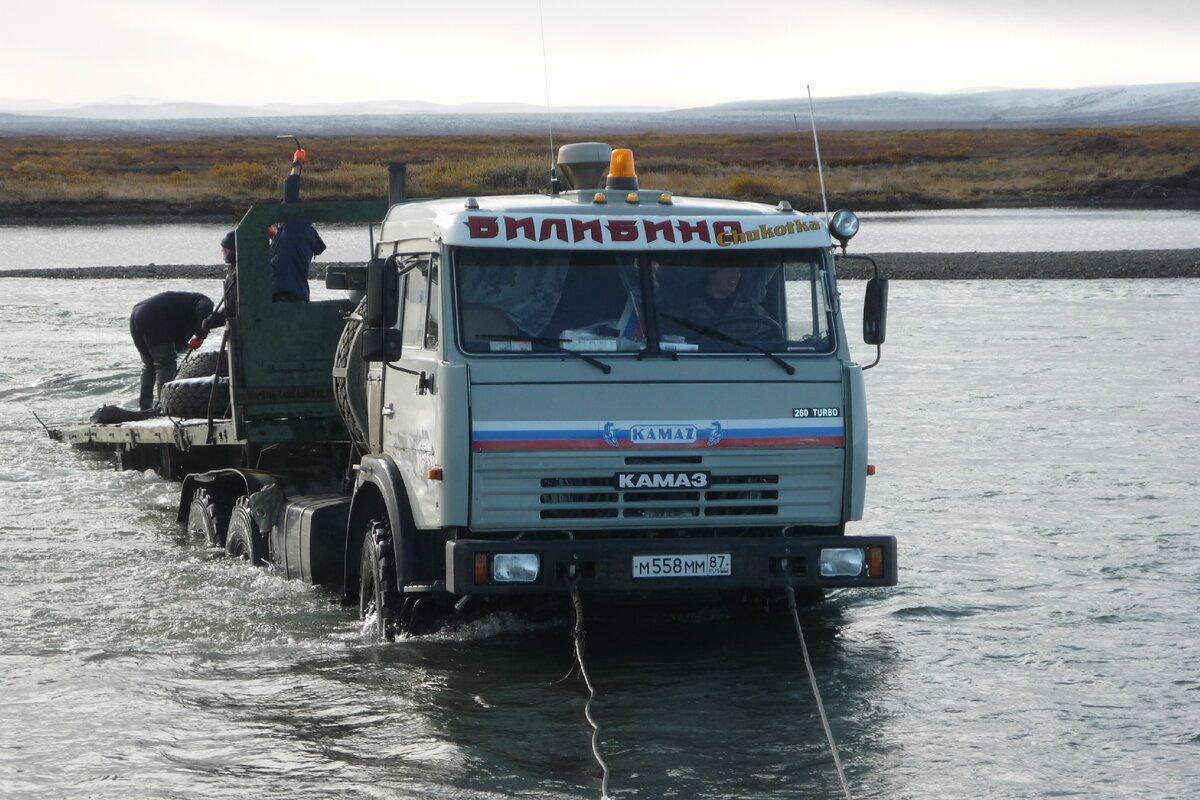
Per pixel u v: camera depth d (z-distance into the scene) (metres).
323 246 16.05
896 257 62.66
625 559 10.90
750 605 13.36
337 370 14.04
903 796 8.75
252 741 9.85
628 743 9.76
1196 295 49.94
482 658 11.89
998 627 12.85
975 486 19.67
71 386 30.81
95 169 134.12
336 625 13.03
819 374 11.34
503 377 10.87
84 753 9.62
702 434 11.09
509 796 8.77
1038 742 9.77
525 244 11.04
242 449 16.33
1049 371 31.91
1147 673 11.42
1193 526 17.03
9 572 15.20
